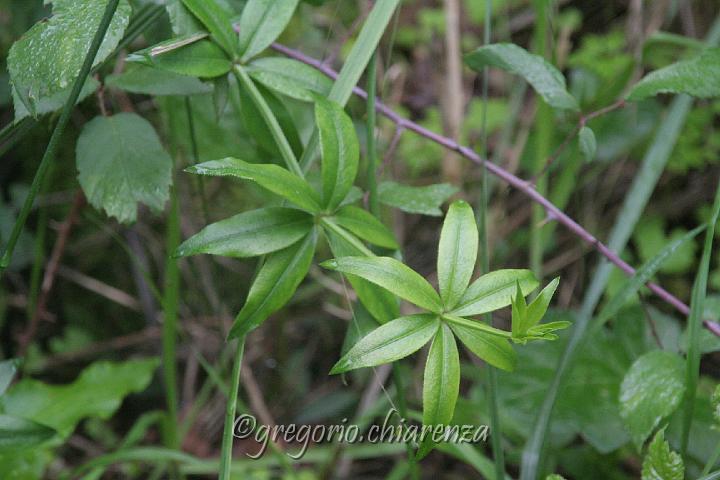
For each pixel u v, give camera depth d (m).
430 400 0.42
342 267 0.41
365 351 0.41
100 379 0.57
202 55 0.45
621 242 0.55
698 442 0.52
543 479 0.56
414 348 0.41
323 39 0.71
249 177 0.42
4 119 0.67
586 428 0.53
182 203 0.68
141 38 0.57
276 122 0.45
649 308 0.56
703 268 0.46
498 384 0.55
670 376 0.48
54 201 0.70
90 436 0.73
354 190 0.48
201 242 0.42
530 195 0.51
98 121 0.47
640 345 0.55
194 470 0.58
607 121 0.75
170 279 0.51
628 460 0.60
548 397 0.51
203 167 0.41
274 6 0.46
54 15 0.43
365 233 0.44
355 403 0.73
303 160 0.45
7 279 0.74
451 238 0.42
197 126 0.55
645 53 0.59
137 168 0.47
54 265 0.58
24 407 0.56
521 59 0.48
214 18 0.45
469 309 0.42
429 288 0.42
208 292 0.72
